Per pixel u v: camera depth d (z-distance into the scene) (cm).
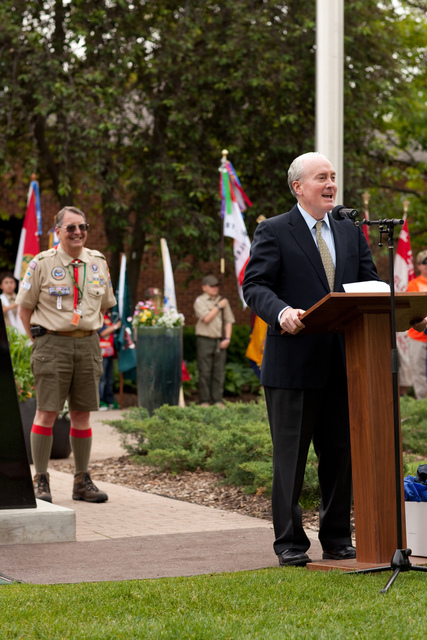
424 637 295
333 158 806
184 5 1628
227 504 663
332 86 805
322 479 452
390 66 1703
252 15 1578
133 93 1647
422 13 2036
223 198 1220
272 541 508
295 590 362
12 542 507
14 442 525
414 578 382
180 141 1639
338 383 442
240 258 1217
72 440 672
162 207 1650
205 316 1474
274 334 439
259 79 1563
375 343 399
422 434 913
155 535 534
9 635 307
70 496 689
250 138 1666
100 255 671
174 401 1098
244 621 318
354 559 431
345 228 450
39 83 1496
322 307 374
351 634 299
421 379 1255
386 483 399
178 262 1648
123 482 777
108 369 1485
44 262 644
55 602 350
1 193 1894
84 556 470
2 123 1606
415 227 2192
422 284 1121
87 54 1549
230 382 1758
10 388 527
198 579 395
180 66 1590
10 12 1525
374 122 1811
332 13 805
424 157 2217
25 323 655
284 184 1689
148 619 326
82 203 1977
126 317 1495
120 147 1656
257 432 760
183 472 799
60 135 1498
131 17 1531
